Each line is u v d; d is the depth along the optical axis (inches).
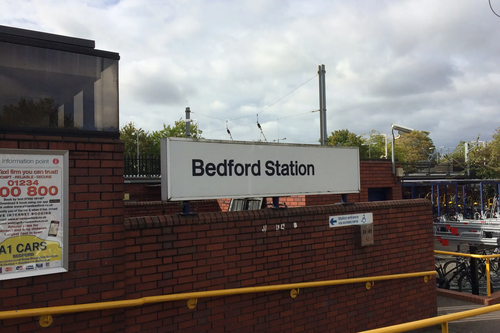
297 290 175.0
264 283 166.1
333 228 190.4
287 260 173.6
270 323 166.7
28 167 115.3
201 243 150.6
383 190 446.0
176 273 144.4
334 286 189.2
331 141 1891.0
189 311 146.6
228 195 160.2
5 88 116.0
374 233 207.2
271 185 173.9
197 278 149.0
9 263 111.3
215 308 152.6
